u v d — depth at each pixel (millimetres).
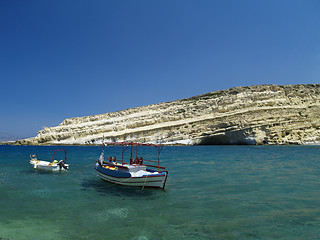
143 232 7914
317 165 24281
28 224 8664
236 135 72312
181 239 7367
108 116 111312
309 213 9578
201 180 16719
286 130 72375
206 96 100188
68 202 11586
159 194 13031
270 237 7461
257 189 13773
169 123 87000
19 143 102000
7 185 15633
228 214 9578
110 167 17484
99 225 8555
